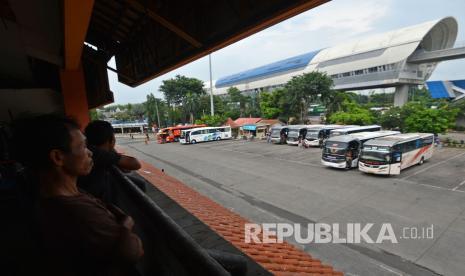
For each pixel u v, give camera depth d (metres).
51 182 0.97
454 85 46.47
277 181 16.91
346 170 19.30
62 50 5.69
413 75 53.84
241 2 3.73
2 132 4.37
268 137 36.88
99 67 8.20
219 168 21.67
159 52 6.39
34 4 3.61
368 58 56.81
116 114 79.50
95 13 6.70
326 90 39.84
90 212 0.91
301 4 2.96
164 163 25.20
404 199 12.73
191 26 4.88
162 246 1.24
